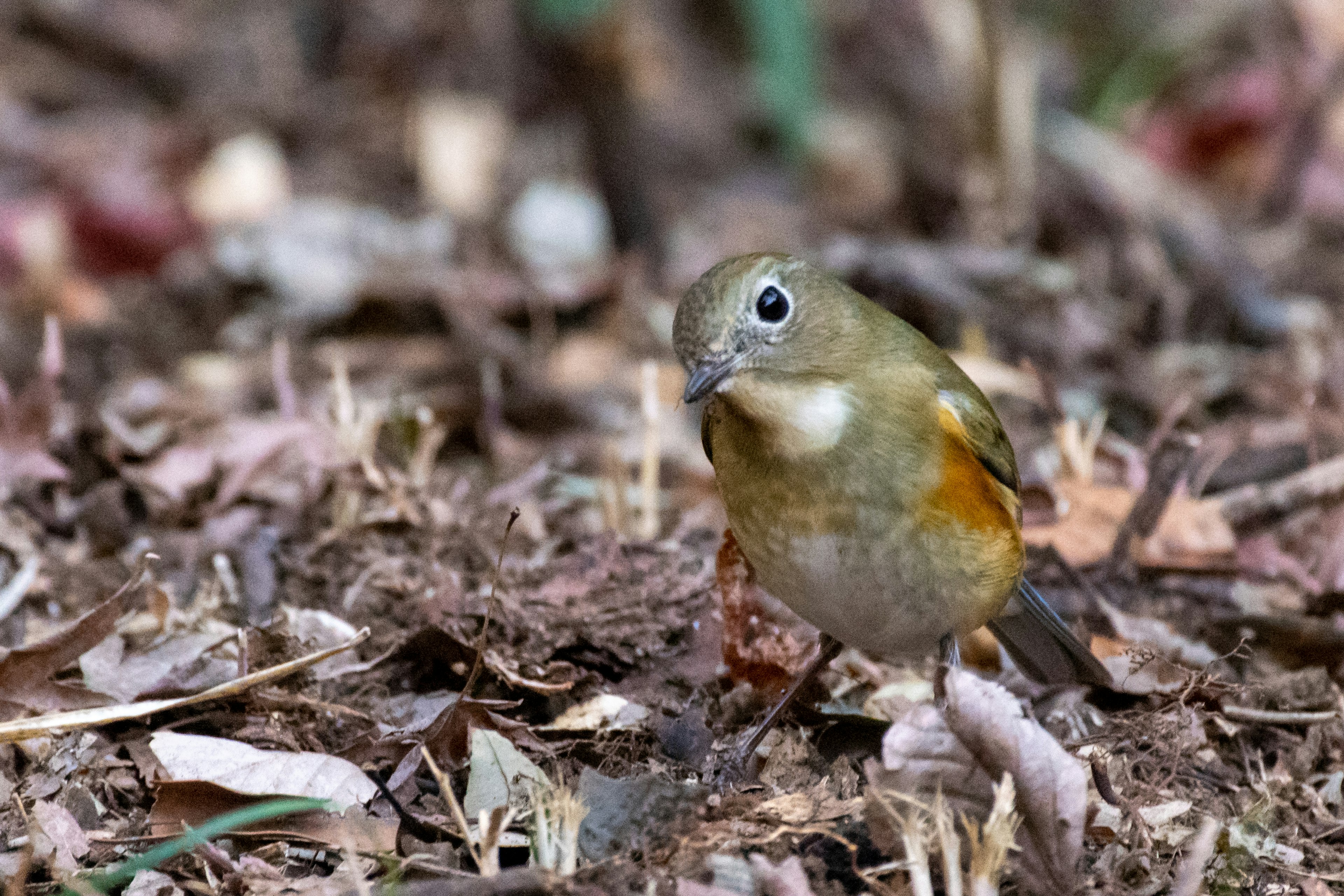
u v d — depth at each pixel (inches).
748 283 281.6
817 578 291.3
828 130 753.6
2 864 266.8
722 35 851.4
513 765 278.5
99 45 790.5
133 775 295.0
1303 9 698.8
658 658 337.7
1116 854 268.1
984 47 613.6
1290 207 682.8
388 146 756.0
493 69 786.2
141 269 609.6
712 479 467.5
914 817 241.6
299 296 601.0
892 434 283.4
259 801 276.7
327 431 432.1
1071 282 582.9
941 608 293.6
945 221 680.4
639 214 626.8
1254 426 492.7
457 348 558.9
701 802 262.5
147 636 350.9
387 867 260.1
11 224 590.6
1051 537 394.0
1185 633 369.1
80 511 412.2
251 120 751.1
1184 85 772.6
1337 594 383.2
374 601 361.1
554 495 454.6
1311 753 317.4
